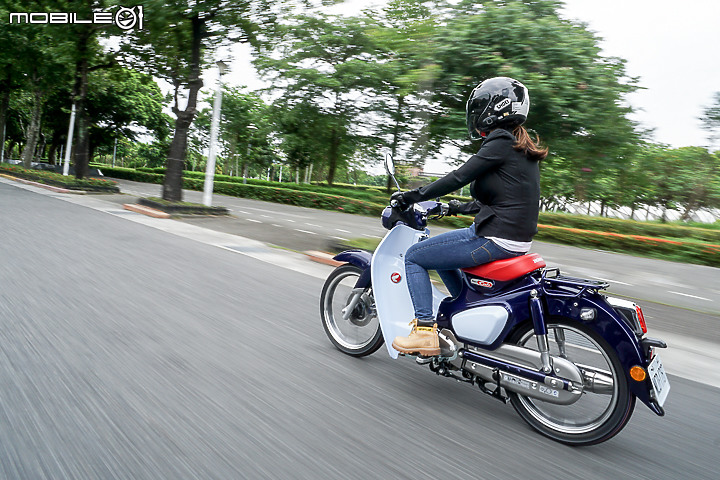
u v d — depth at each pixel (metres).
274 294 5.80
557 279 2.98
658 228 21.20
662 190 34.88
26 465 2.20
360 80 27.17
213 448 2.46
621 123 12.34
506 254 3.06
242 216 16.75
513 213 3.02
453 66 11.31
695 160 32.22
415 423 2.95
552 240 20.33
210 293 5.54
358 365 3.82
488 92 3.11
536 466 2.60
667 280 11.61
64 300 4.68
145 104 47.41
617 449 2.88
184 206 14.77
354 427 2.82
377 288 3.59
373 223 19.89
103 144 50.81
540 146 3.11
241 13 15.12
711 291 10.45
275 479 2.25
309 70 28.38
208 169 16.11
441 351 3.27
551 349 3.05
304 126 32.78
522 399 3.08
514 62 10.97
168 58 18.05
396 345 3.34
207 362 3.53
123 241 8.56
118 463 2.27
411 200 3.39
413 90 9.15
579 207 36.69
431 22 8.91
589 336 2.83
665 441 3.02
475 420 3.08
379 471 2.40
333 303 4.25
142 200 15.27
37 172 24.19
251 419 2.79
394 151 28.44
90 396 2.87
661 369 2.84
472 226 3.19
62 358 3.36
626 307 2.79
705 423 3.34
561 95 11.16
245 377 3.35
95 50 20.95
